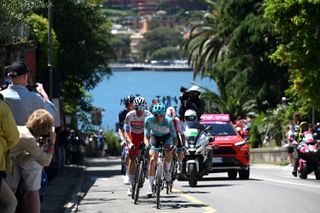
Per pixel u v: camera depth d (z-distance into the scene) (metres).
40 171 12.89
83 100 59.91
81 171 40.62
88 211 18.22
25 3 20.80
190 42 83.94
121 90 173.00
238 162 27.72
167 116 19.14
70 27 50.72
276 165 45.50
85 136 77.25
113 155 92.88
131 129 20.08
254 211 17.12
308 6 35.38
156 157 19.06
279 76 63.19
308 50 36.25
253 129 56.06
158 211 17.39
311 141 29.44
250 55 62.91
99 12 52.56
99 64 53.69
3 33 20.11
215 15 81.62
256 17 59.50
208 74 80.31
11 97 13.78
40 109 12.87
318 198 20.02
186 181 27.50
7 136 11.24
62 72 51.78
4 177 11.29
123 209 18.14
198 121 25.20
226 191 22.25
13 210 11.49
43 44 42.09
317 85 37.25
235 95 63.56
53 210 18.83
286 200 19.47
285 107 54.41
